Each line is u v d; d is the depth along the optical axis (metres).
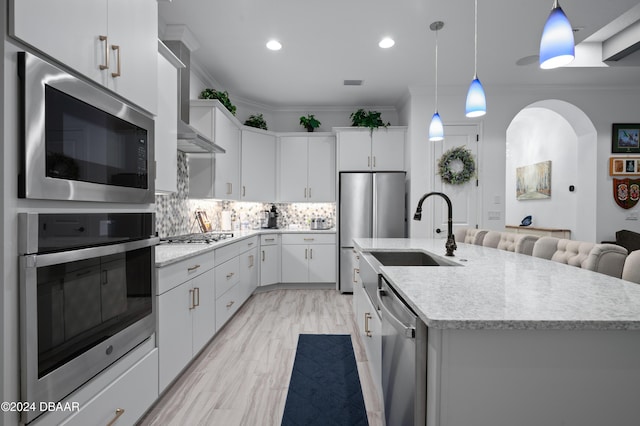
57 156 1.10
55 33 1.11
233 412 1.83
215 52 3.45
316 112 5.32
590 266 1.57
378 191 4.55
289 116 5.34
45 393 1.06
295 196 4.99
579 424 0.85
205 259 2.51
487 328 0.84
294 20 2.88
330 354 2.57
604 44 3.73
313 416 1.80
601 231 4.38
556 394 0.85
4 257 0.95
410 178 4.50
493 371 0.86
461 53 3.49
